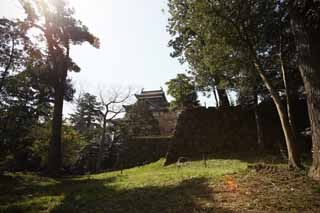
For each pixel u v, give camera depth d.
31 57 17.94
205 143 19.03
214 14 9.38
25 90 19.19
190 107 21.34
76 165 30.42
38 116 21.97
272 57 12.00
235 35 9.85
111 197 7.83
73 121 36.34
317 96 6.37
